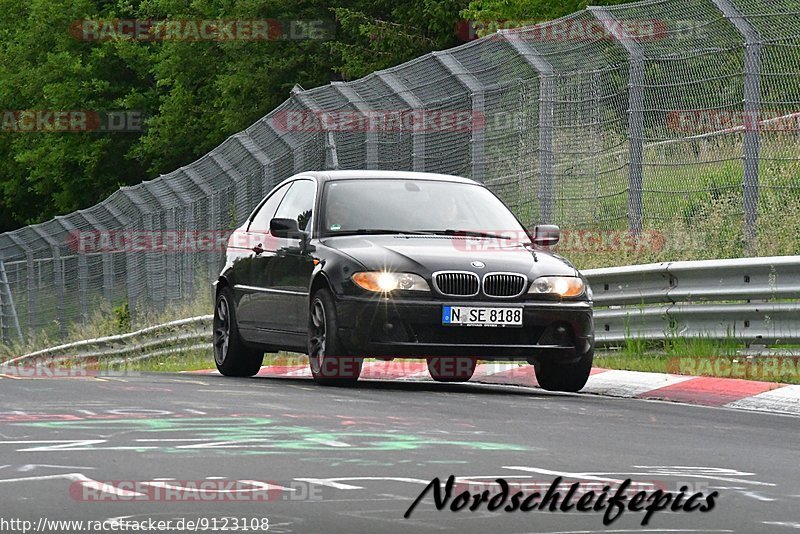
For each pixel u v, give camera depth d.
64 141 152.12
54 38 158.25
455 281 31.28
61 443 21.33
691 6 43.06
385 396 29.77
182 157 136.88
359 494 16.73
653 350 38.75
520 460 19.81
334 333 31.69
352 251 32.31
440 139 49.41
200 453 20.22
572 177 46.41
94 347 77.12
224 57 133.62
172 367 56.47
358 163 53.00
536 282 31.62
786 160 42.72
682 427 24.88
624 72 44.41
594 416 26.56
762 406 29.11
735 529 14.90
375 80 51.94
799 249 41.50
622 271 39.38
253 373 38.78
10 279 108.56
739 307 36.34
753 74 41.41
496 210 35.00
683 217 43.94
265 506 15.92
